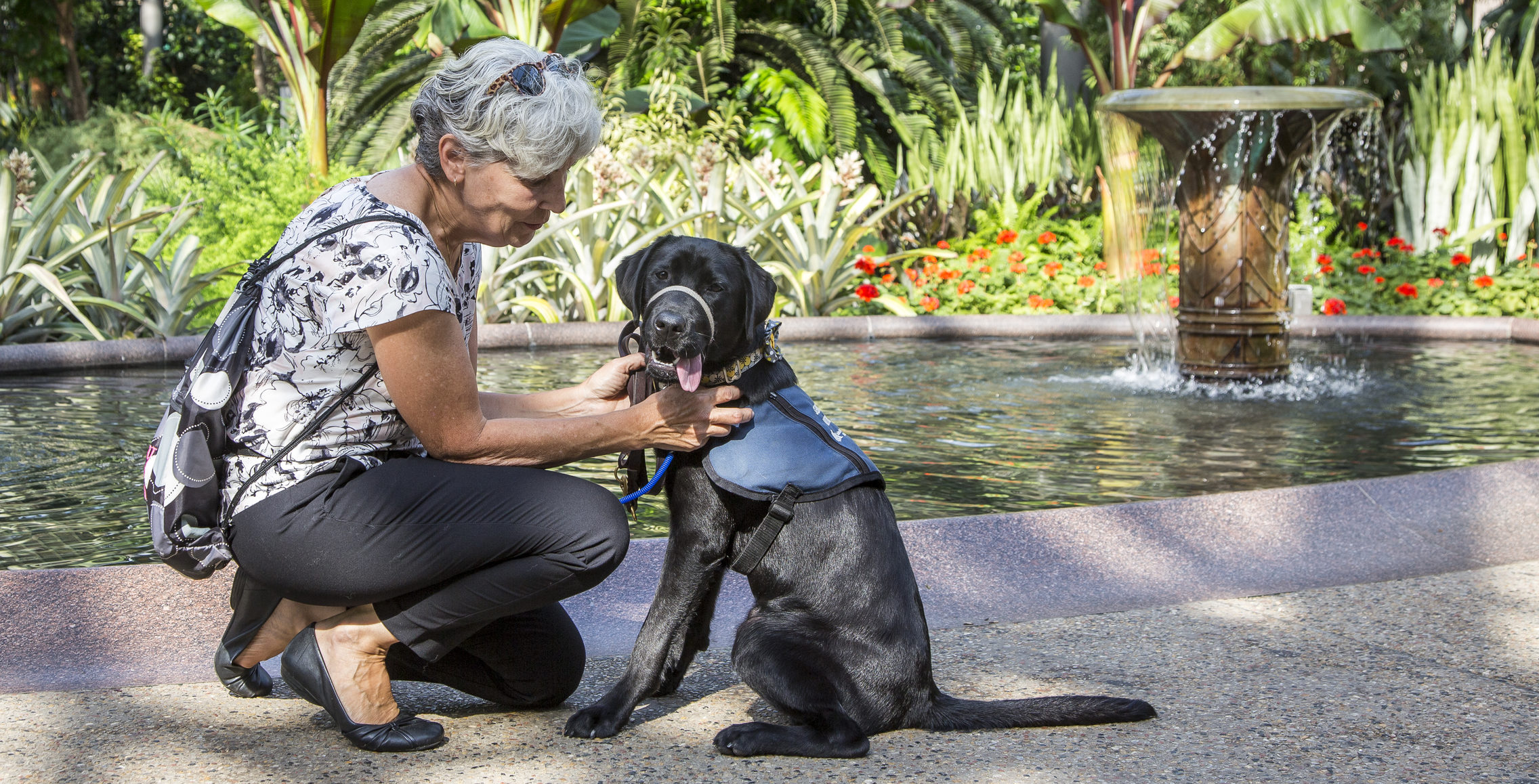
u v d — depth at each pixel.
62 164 16.58
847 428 5.37
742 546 2.31
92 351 7.00
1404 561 3.43
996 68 18.23
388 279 2.02
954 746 2.24
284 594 2.17
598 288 9.13
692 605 2.35
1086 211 13.56
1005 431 5.31
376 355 2.07
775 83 15.54
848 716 2.18
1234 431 5.34
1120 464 4.64
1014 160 13.30
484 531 2.13
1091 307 10.60
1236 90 6.55
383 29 14.73
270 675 2.59
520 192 2.12
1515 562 3.46
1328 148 13.30
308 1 10.32
